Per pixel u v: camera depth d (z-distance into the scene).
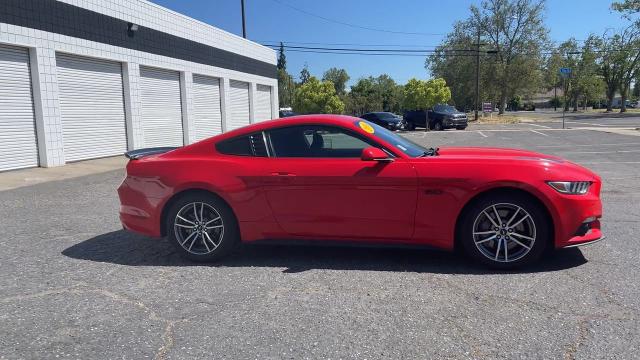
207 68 22.22
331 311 3.60
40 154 13.31
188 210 4.87
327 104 46.34
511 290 3.93
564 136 22.98
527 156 4.70
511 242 4.40
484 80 53.34
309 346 3.09
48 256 5.16
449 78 56.75
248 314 3.58
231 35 24.75
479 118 47.47
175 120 20.12
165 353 3.04
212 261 4.87
